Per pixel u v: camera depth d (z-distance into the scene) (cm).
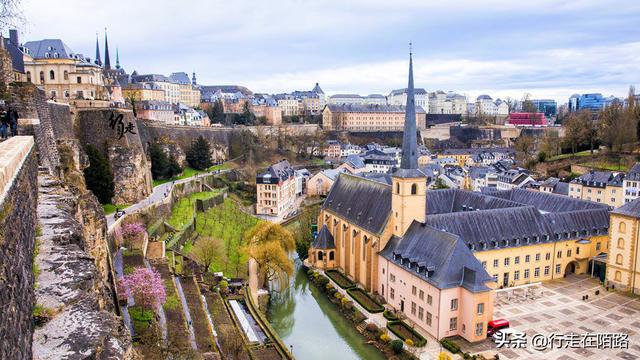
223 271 10794
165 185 15662
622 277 10219
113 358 2533
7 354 1905
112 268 7012
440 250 8744
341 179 13638
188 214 13550
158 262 8831
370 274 10562
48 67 14612
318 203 19788
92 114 12606
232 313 8362
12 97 6750
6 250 2234
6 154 3231
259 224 11700
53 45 15388
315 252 12438
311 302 10719
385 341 8350
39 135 6662
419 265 8769
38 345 2505
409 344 8062
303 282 11856
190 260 10312
